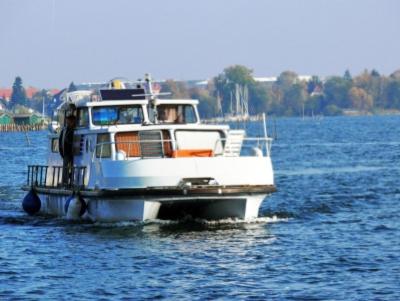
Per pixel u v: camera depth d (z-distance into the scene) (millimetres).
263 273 71188
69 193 95750
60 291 66375
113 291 66125
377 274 70375
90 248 81250
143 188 87375
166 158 87625
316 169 181375
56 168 103812
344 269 72250
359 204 114750
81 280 69500
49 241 85375
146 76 99625
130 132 92812
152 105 96812
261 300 63438
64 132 99125
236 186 88625
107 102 95812
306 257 77000
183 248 80562
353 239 85625
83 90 102562
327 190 134875
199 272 71562
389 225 94500
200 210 91250
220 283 68062
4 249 82312
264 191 90000
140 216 89375
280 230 90188
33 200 105625
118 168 88375
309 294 64812
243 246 81562
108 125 96062
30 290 66750
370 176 160000
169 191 87000
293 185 144375
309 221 97250
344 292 65250
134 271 72125
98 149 93375
